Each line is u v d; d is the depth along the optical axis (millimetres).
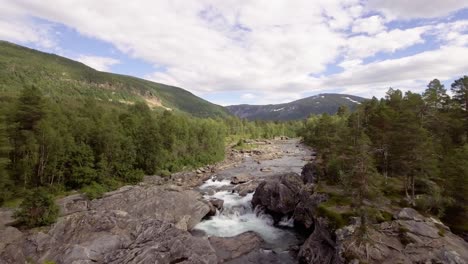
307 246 34875
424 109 53312
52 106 70875
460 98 57438
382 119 47750
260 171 87812
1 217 38875
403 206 36094
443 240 28172
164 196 50219
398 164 41156
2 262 28969
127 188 57812
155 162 78375
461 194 33688
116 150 66938
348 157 43250
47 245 32531
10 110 56000
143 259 30156
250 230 44500
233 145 161500
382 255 26812
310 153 129500
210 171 90438
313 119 182625
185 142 97625
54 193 52719
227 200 58281
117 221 38281
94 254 31625
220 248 36875
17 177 52562
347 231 30453
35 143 52906
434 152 40094
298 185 52188
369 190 29156
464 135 51000
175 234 35562
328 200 39188
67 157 57719
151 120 87188
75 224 36969
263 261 34406
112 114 91875
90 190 53188
